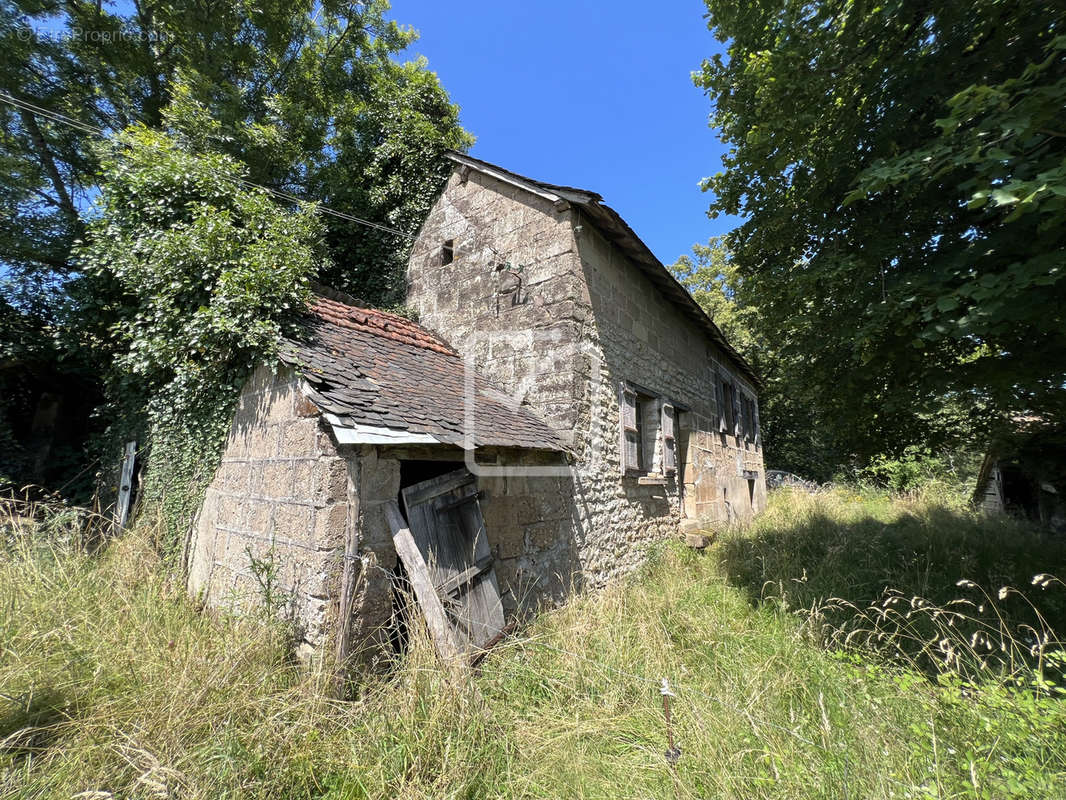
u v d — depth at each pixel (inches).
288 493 136.3
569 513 195.6
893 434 218.5
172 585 165.5
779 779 81.4
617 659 131.7
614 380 235.6
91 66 327.0
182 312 181.2
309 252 199.0
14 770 79.6
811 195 187.3
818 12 162.9
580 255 214.2
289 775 85.6
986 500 360.2
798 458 828.0
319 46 429.4
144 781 75.3
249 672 106.3
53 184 335.0
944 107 152.0
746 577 215.3
